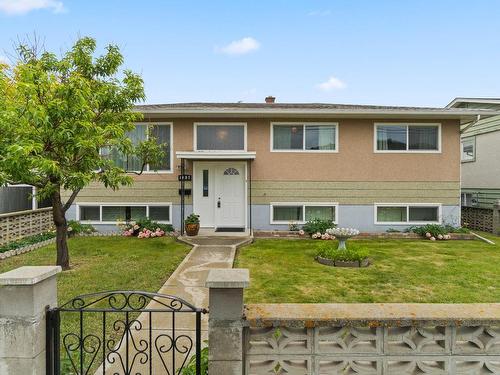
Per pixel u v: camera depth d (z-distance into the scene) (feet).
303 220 34.96
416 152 34.58
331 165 34.68
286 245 29.14
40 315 7.23
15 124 13.73
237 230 33.24
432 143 34.81
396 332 7.16
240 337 6.91
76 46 19.57
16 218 28.37
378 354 7.16
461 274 20.06
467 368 7.13
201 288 17.44
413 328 7.14
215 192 34.73
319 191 34.71
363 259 22.09
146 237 31.89
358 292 16.79
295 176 34.68
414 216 35.09
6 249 24.41
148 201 34.53
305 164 34.63
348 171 34.71
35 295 7.08
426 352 7.13
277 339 7.18
